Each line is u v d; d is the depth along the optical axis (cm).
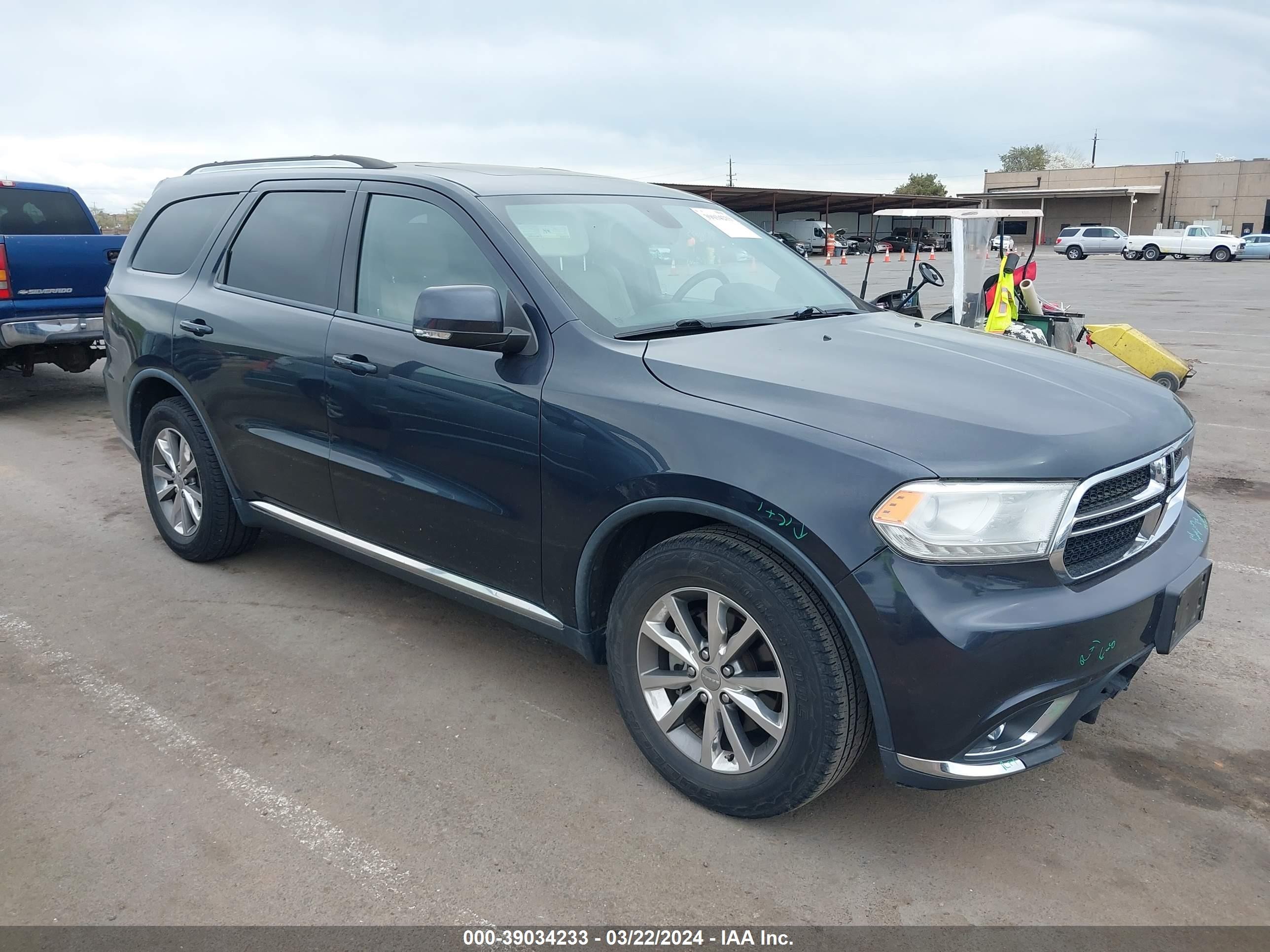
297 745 309
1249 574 462
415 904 238
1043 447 232
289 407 370
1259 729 324
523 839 263
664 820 272
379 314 342
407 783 289
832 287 397
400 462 331
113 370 473
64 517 540
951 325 370
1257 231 6312
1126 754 308
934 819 274
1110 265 4088
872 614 226
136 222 484
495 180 349
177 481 452
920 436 233
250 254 402
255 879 247
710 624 260
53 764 297
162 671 359
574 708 335
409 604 421
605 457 269
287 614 409
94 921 231
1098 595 237
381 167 373
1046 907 239
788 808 256
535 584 303
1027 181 7188
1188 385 989
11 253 743
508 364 297
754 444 243
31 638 386
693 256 358
